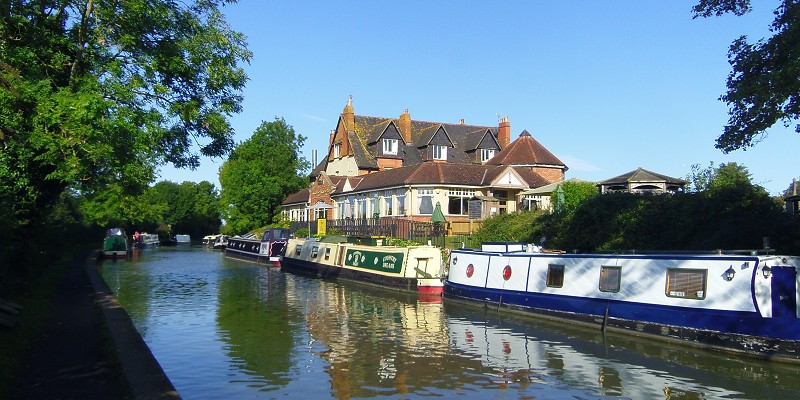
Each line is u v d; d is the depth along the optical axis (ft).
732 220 63.98
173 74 66.49
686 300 45.62
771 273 41.42
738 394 34.55
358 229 132.26
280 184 230.89
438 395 34.94
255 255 147.64
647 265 49.08
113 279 103.09
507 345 47.65
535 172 149.38
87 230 194.80
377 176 149.28
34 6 57.62
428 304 70.85
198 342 49.21
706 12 53.06
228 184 244.83
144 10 60.08
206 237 289.94
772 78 44.83
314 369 40.60
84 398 29.48
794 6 46.01
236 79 70.54
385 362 42.45
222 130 70.03
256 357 43.96
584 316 53.57
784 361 39.42
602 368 40.42
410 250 83.56
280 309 67.56
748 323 41.60
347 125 181.27
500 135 181.98
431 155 172.24
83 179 56.54
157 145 65.98
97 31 60.70
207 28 68.13
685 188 97.19
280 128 237.04
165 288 89.25
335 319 60.49
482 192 129.29
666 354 43.62
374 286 88.84
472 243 104.12
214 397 34.42
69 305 61.00
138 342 42.06
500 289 63.67
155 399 29.07
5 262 51.96
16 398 29.48
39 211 66.69
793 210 71.97
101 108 50.06
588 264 54.29
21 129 52.34
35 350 39.83
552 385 36.81
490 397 34.42
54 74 59.72
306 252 115.75
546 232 90.68
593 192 101.65
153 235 259.60
